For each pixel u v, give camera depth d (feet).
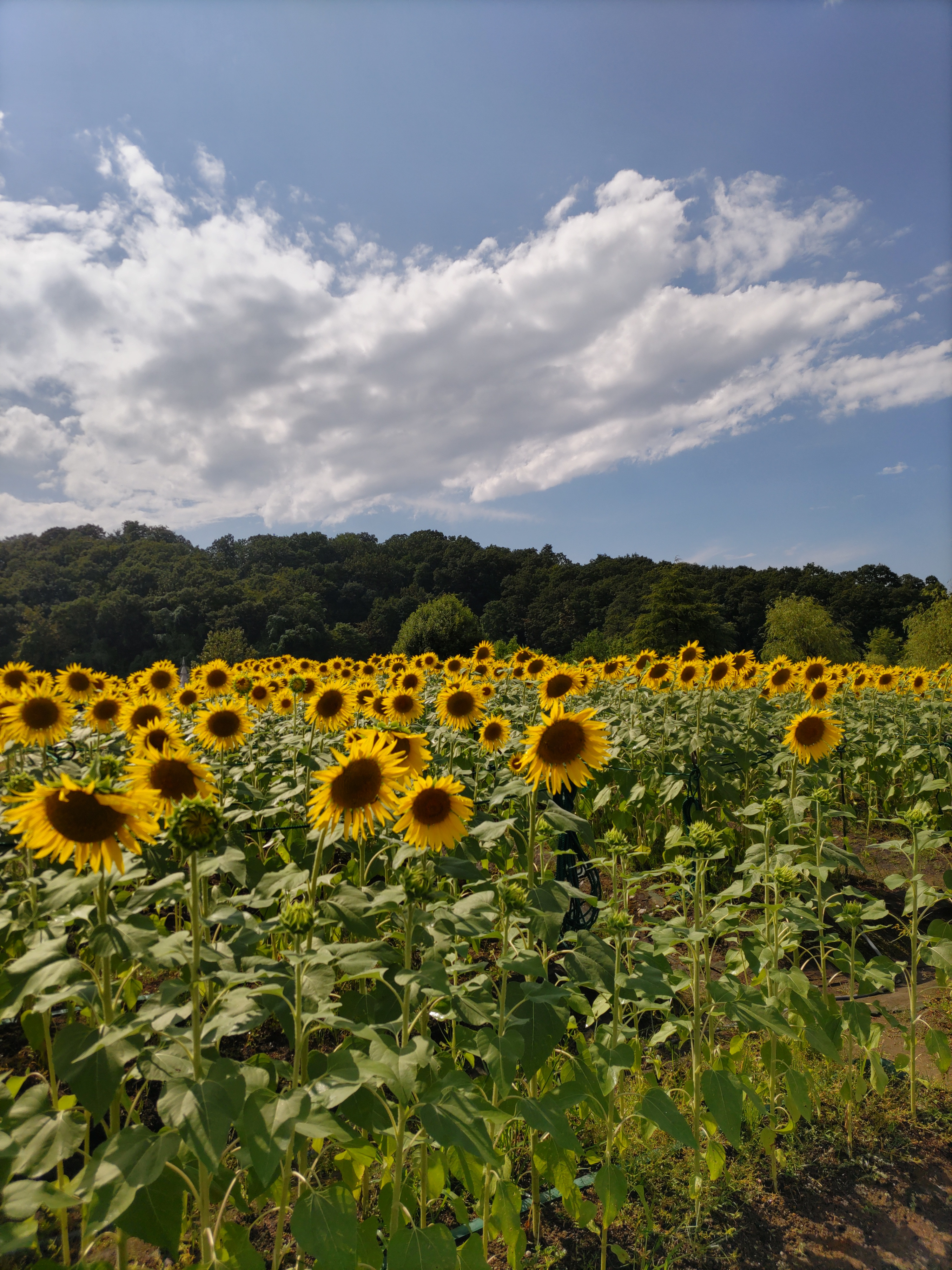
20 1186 6.31
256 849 17.06
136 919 8.37
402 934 11.72
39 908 8.45
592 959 10.45
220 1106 6.70
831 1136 12.73
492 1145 7.47
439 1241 7.39
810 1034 11.64
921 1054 15.47
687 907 16.63
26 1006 13.12
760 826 17.78
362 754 10.38
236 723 20.62
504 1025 9.30
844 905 13.64
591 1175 11.66
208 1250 7.34
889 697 41.29
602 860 12.97
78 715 23.00
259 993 7.56
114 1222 6.99
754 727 27.84
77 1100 9.06
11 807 12.62
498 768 21.26
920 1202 11.41
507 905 10.52
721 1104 9.95
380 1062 7.45
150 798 8.54
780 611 214.28
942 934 13.55
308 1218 6.82
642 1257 10.21
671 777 23.07
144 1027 7.09
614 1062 9.53
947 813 26.61
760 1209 11.23
